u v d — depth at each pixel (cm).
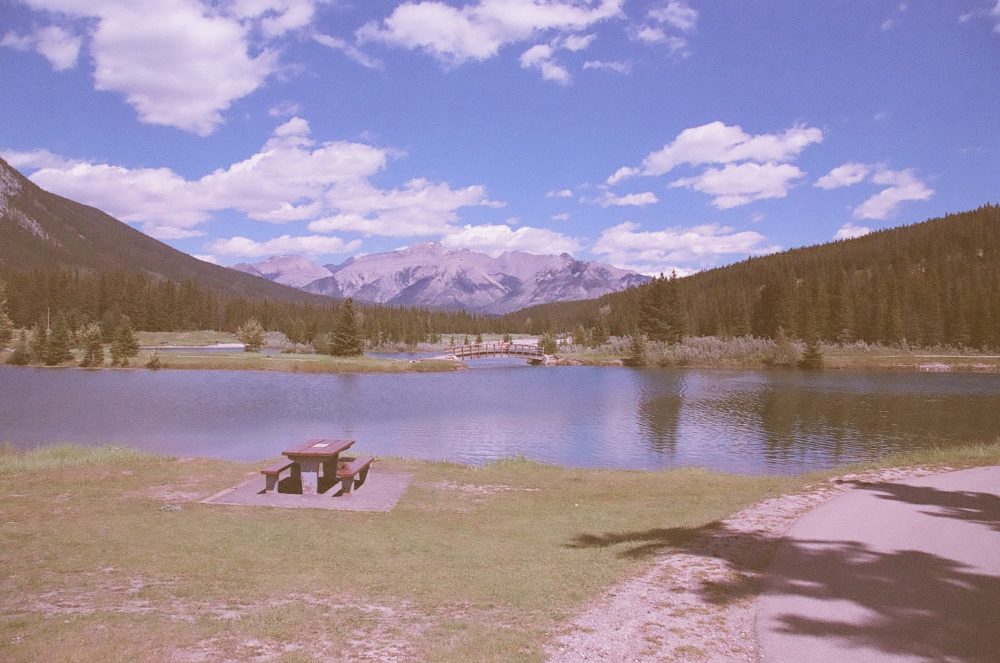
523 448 3512
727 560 987
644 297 13262
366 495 1711
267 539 1209
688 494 1783
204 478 1888
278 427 4119
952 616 745
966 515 1263
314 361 9206
